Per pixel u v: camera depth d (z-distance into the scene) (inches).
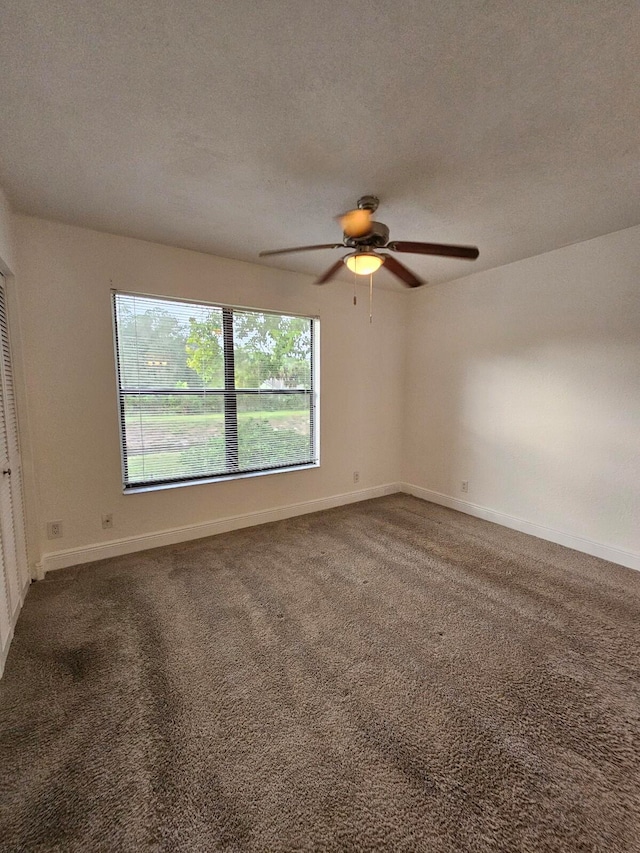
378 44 46.1
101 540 108.3
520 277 125.5
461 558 109.7
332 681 63.8
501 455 135.5
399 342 168.7
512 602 87.2
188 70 49.4
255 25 43.6
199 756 50.5
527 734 54.1
